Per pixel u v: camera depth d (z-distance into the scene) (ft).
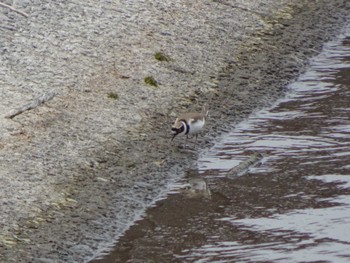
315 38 184.85
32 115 137.80
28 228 113.91
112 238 114.62
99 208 120.47
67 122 138.10
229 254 111.24
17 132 133.28
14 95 141.69
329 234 115.44
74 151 131.75
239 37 178.29
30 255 108.88
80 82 149.07
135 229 116.88
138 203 123.03
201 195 125.80
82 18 168.14
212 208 122.62
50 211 117.91
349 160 135.23
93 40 161.89
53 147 131.54
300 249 111.96
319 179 129.80
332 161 135.13
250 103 155.02
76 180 125.49
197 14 181.06
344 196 124.98
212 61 166.91
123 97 147.95
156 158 134.41
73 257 109.81
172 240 114.62
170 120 144.66
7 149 128.98
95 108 143.13
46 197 120.47
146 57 160.86
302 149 139.23
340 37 186.80
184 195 125.70
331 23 193.16
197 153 137.80
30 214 116.57
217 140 142.41
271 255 110.63
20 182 122.21
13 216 115.44
